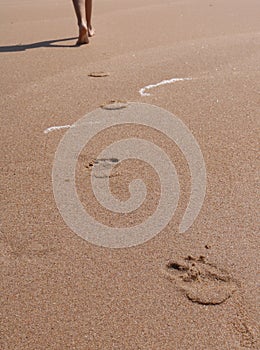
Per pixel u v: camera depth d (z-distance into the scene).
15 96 4.35
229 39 5.62
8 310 2.44
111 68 4.88
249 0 7.79
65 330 2.35
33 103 4.19
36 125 3.83
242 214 2.91
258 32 5.87
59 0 8.35
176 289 2.51
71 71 4.87
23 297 2.49
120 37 5.96
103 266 2.63
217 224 2.85
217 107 3.98
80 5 5.64
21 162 3.41
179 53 5.20
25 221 2.92
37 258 2.69
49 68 4.98
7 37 6.20
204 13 7.02
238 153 3.41
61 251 2.72
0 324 2.38
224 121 3.78
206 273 2.58
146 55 5.21
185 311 2.41
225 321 2.37
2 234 2.84
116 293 2.50
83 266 2.64
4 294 2.51
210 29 6.12
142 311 2.42
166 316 2.39
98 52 5.41
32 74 4.84
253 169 3.25
